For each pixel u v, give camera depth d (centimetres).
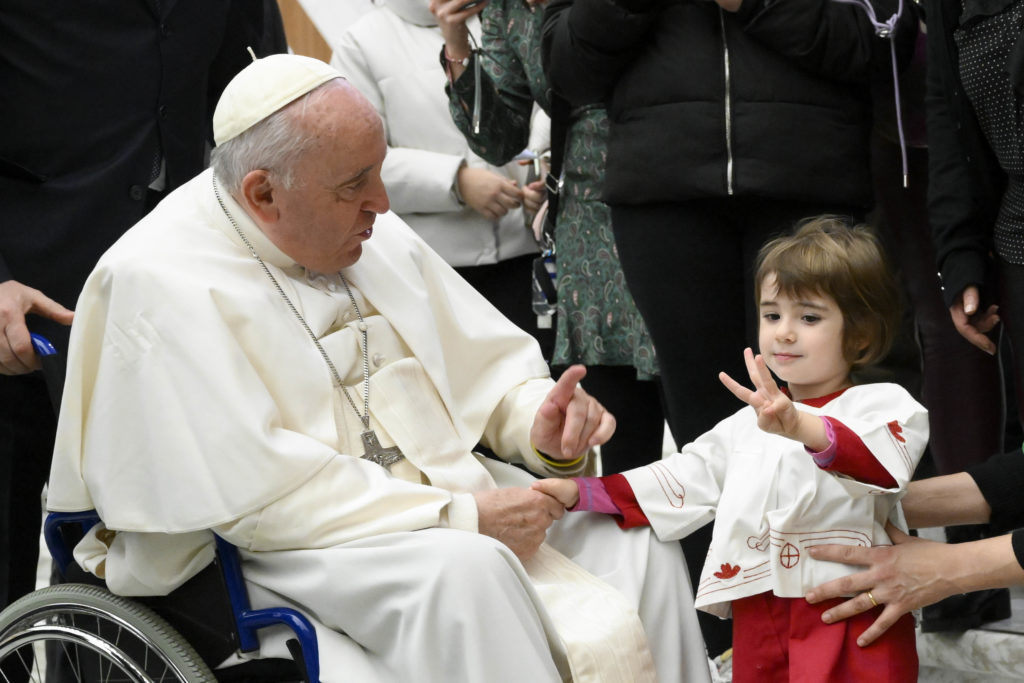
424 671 217
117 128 320
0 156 308
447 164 395
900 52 313
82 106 315
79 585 244
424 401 265
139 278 243
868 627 241
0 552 305
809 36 294
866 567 240
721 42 302
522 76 383
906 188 367
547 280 385
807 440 230
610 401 373
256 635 234
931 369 367
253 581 240
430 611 217
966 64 297
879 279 251
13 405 304
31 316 304
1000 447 361
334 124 239
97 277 245
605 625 238
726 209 310
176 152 333
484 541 224
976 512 258
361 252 267
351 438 257
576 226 368
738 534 248
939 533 367
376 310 271
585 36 308
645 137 307
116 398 240
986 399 359
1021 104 287
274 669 246
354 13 472
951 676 337
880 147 367
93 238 316
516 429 280
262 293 252
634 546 258
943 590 235
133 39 320
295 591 232
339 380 260
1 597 305
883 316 252
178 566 237
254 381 241
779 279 253
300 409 249
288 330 252
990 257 313
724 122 300
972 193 309
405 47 411
